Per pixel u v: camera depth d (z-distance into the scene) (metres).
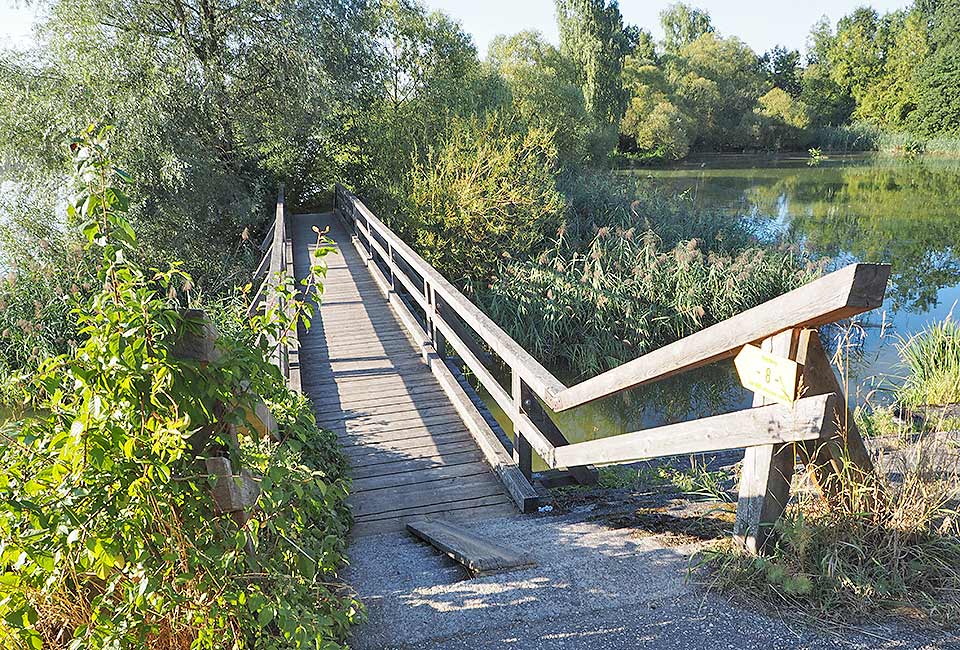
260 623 1.66
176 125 14.67
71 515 1.48
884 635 2.06
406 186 15.60
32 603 1.62
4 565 1.55
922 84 45.34
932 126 44.78
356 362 7.23
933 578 2.30
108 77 14.05
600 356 11.28
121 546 1.54
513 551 3.01
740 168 39.56
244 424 1.76
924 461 2.58
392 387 6.51
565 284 11.65
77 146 1.66
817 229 19.17
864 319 11.52
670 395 9.66
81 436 1.50
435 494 4.57
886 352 9.24
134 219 14.32
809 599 2.27
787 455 2.44
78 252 8.62
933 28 48.94
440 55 21.73
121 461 1.53
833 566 2.30
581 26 36.56
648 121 44.31
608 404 9.53
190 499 1.70
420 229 13.70
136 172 14.00
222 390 1.68
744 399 9.41
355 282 10.83
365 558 3.36
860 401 5.54
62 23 14.62
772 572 2.33
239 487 1.80
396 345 7.75
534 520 3.97
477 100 18.72
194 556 1.63
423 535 3.68
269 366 1.88
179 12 15.73
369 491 4.63
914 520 2.39
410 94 19.97
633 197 16.89
